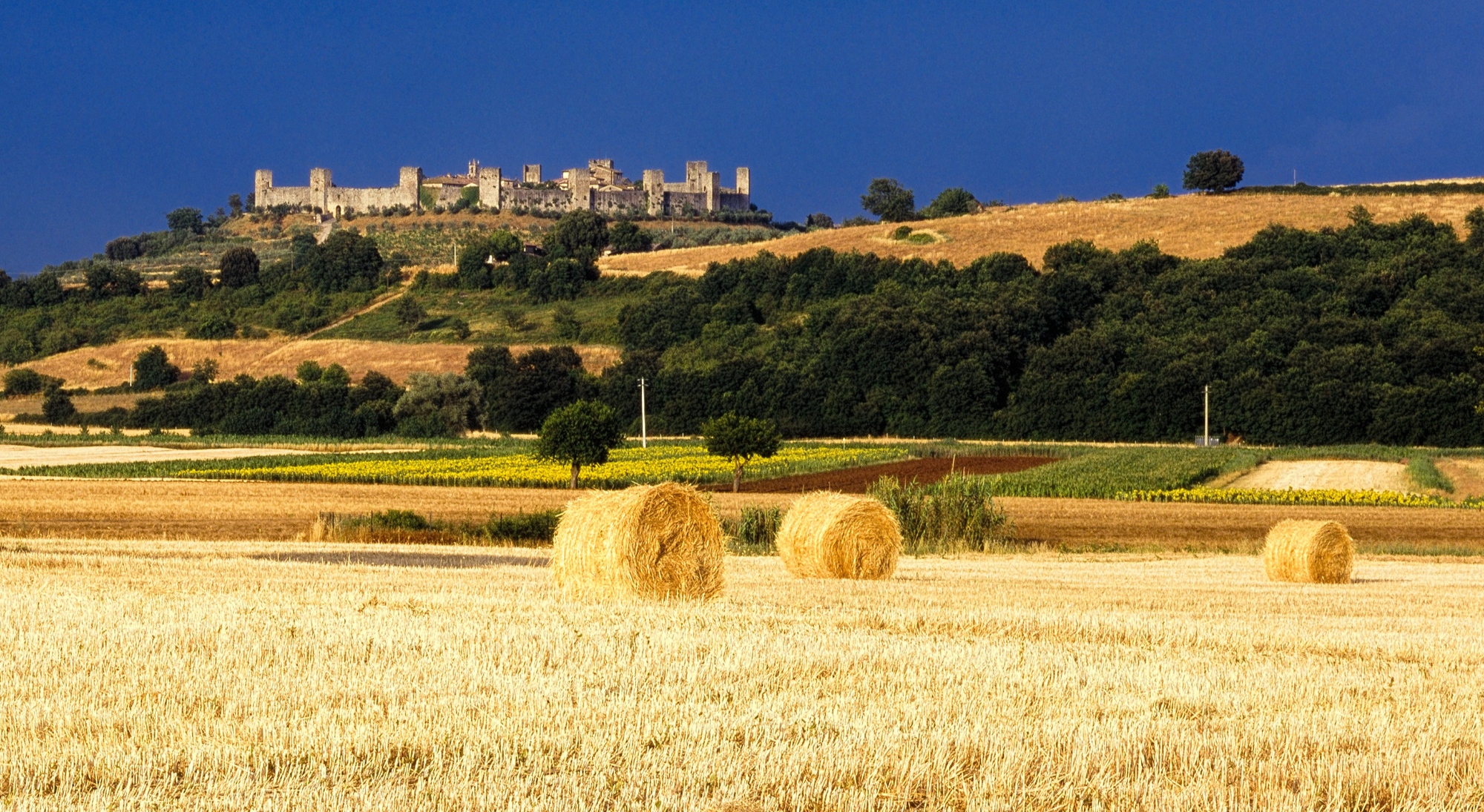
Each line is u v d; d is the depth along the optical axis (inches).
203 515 3978.8
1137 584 2053.4
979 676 968.9
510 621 1213.1
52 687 877.2
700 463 6973.4
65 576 1685.5
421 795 637.3
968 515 3179.1
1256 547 3206.2
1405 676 1030.4
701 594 1617.9
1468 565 2738.7
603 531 1573.6
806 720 797.9
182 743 724.7
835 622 1283.2
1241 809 656.4
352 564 2151.8
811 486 5841.5
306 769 681.0
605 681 919.7
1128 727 805.2
